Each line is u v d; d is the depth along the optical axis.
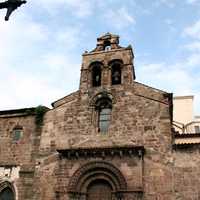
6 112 30.50
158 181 23.53
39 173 26.55
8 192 27.11
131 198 23.27
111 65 29.67
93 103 28.30
